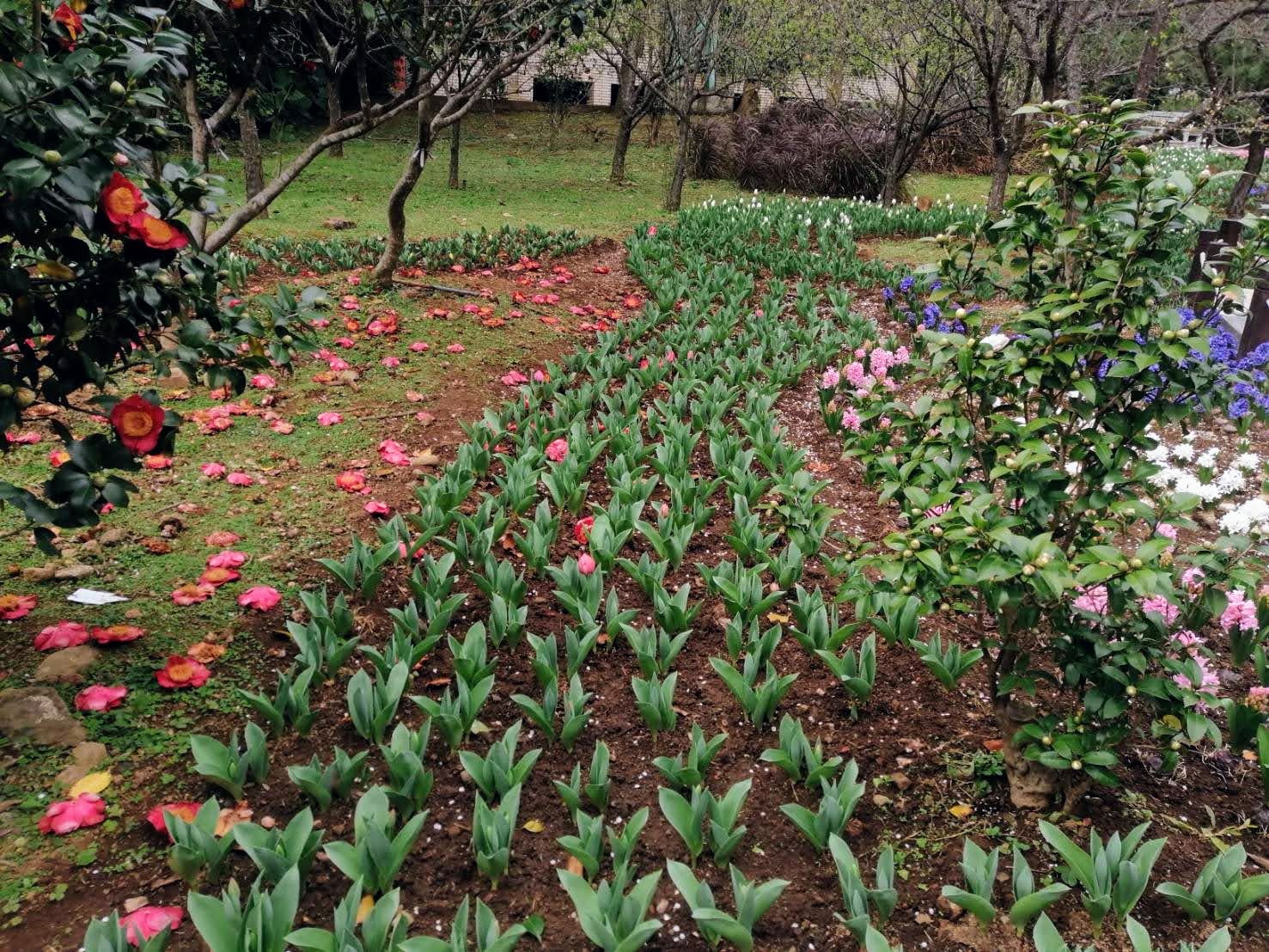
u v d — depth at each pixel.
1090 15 9.77
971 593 2.83
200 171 2.74
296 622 3.62
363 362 6.56
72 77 2.35
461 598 3.42
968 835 2.79
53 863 2.49
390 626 3.67
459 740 2.94
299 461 5.04
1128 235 2.59
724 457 5.10
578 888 2.28
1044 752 2.59
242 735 3.03
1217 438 6.12
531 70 22.44
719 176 18.70
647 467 5.17
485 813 2.49
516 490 4.33
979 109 14.72
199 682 3.12
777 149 17.78
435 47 6.48
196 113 5.34
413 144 20.02
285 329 3.05
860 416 3.33
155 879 2.47
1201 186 2.52
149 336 2.85
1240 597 3.25
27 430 5.07
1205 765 3.14
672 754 3.10
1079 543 2.75
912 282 7.67
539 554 4.00
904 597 2.55
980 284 3.06
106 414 2.71
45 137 2.36
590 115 24.84
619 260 11.13
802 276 10.29
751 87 22.33
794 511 4.20
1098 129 2.63
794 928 2.46
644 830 2.76
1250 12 10.09
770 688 3.13
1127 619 2.67
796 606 3.59
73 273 2.47
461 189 15.59
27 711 2.95
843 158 17.31
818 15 15.91
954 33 13.02
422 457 5.05
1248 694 3.32
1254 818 2.89
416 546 3.90
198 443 5.16
